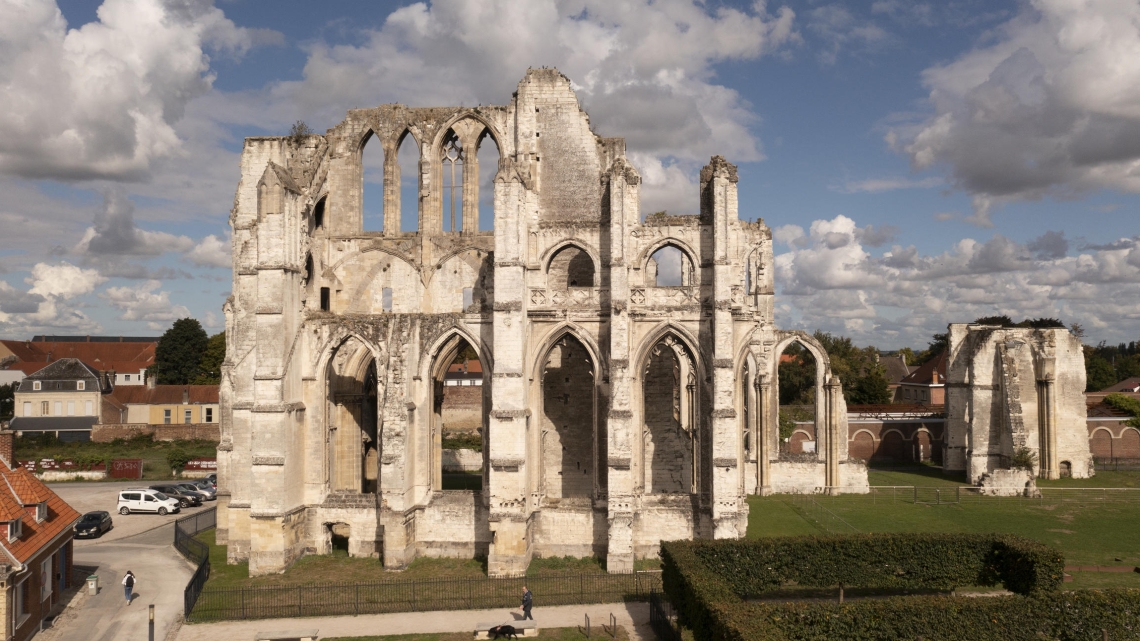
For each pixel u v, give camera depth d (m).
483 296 52.78
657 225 50.09
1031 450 76.88
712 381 47.56
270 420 46.53
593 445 49.91
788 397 129.88
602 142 53.28
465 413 107.12
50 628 38.56
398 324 48.50
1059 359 81.50
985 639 31.39
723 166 48.31
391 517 46.78
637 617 38.62
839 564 39.31
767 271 70.88
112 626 38.69
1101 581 43.09
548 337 49.59
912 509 63.47
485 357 49.72
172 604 41.91
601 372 49.28
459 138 55.00
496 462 45.97
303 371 49.88
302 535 49.22
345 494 50.44
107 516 60.66
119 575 47.66
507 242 47.00
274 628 37.59
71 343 161.50
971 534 40.50
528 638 35.81
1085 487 74.56
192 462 86.06
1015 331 81.25
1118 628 31.91
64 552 44.19
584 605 40.44
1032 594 32.94
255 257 49.00
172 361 136.62
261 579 45.12
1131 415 92.19
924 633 31.27
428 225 54.19
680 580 36.16
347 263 54.19
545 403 54.56
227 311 54.69
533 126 53.44
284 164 53.31
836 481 69.81
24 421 111.81
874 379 124.50
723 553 39.09
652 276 60.19
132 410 116.38
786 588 42.81
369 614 39.31
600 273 50.28
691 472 56.69
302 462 49.50
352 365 54.19
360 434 54.59
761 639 28.09
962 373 83.25
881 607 31.58
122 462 85.12
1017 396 75.31
